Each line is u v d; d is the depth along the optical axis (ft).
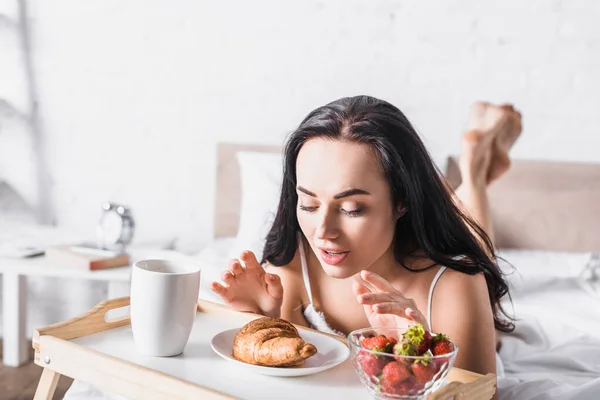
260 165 7.87
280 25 8.35
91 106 8.82
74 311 8.77
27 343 8.46
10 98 8.91
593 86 7.80
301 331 3.42
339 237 3.27
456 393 2.52
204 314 3.75
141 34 8.63
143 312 2.98
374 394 2.61
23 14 8.78
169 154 8.74
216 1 8.45
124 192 8.87
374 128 3.21
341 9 8.20
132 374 2.77
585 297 6.13
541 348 5.15
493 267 3.89
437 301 3.65
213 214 8.68
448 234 3.71
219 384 2.75
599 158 7.86
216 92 8.57
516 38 7.89
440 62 8.06
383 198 3.27
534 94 7.93
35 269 6.89
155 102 8.70
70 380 7.23
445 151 8.13
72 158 8.92
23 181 8.93
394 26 8.11
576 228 7.77
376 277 3.05
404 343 2.58
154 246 8.54
